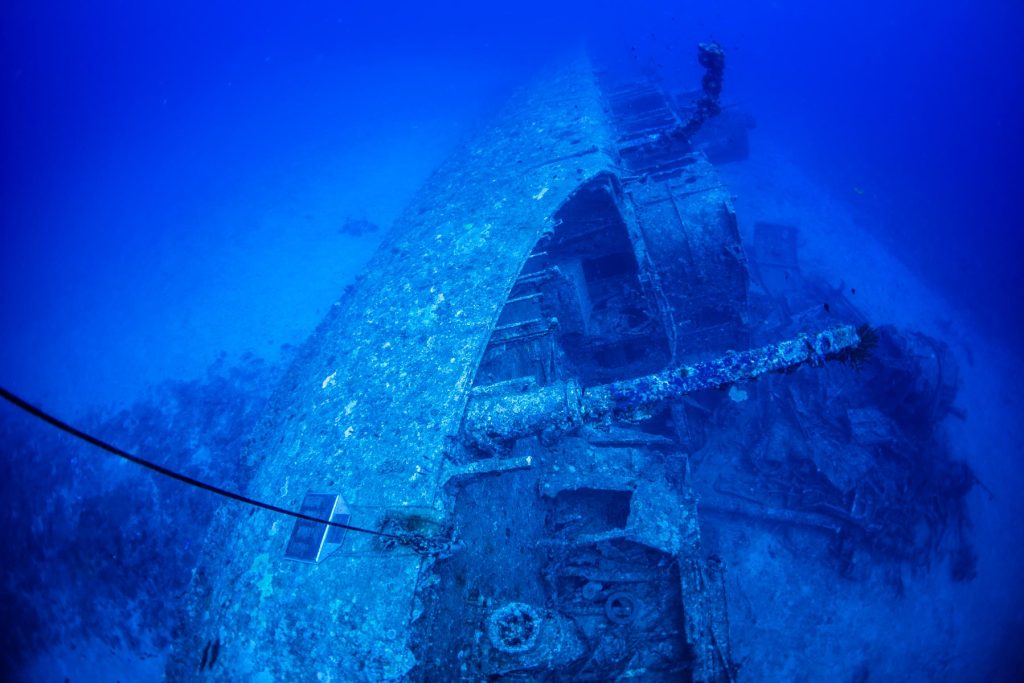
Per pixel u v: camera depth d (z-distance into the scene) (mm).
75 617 8188
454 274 5152
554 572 5148
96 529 8836
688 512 5406
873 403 8219
